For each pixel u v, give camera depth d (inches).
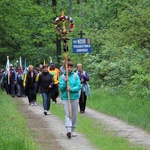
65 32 538.6
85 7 1722.4
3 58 1876.2
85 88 767.1
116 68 1045.2
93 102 894.4
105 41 1234.6
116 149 438.3
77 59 1290.6
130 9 1070.4
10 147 394.3
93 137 508.7
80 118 689.6
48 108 740.0
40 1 1669.5
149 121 621.0
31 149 408.2
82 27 1641.2
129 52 1066.7
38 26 1581.0
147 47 1082.7
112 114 731.4
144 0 1160.8
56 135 524.4
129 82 982.4
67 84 509.0
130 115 679.7
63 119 671.8
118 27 1183.6
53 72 940.0
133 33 1068.5
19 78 1211.9
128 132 552.7
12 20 1389.0
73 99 514.0
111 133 543.2
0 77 1514.5
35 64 1715.1
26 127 581.3
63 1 1892.2
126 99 853.8
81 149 437.1
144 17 1042.1
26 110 826.2
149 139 502.9
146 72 951.6
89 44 924.6
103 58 1169.4
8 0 1309.1
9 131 506.3
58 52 1572.3
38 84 740.7
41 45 1736.0
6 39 1582.2
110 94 975.0
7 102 940.6
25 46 1640.0
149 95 823.1
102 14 1683.1
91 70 1163.9
